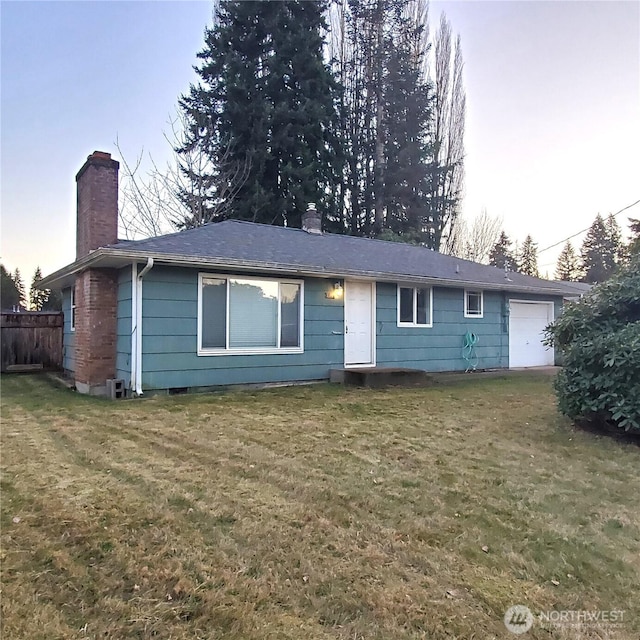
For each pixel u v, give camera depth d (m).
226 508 3.29
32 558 2.61
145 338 8.32
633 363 5.21
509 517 3.23
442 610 2.20
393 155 26.11
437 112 28.39
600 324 5.97
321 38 22.97
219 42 22.25
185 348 8.69
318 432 5.57
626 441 5.30
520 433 5.63
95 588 2.33
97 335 8.92
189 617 2.12
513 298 14.13
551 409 7.16
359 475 4.02
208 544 2.78
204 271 8.86
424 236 25.95
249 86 21.89
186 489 3.64
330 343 10.52
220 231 10.55
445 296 12.59
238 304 9.27
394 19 27.17
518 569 2.58
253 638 1.99
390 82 26.38
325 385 9.78
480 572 2.53
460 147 28.39
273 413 6.73
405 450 4.82
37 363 13.43
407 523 3.10
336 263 10.39
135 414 6.60
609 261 44.62
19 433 5.48
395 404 7.56
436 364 12.36
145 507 3.29
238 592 2.31
